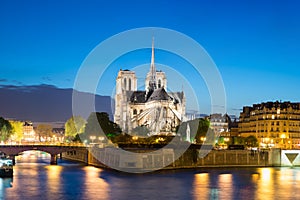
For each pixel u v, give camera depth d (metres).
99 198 132.50
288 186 161.38
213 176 190.25
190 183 164.62
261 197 137.75
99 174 191.25
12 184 157.00
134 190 146.62
